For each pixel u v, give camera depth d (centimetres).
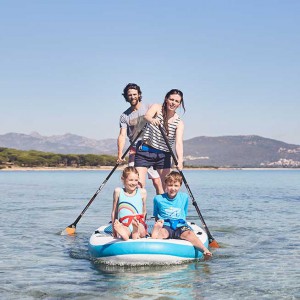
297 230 1149
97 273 682
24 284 626
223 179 6669
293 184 4569
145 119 866
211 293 579
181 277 655
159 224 748
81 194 2709
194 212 1617
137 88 920
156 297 561
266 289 597
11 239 1002
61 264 748
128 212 767
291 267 724
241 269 706
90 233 1097
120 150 946
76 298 560
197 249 762
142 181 894
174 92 859
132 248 711
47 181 5178
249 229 1168
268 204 1964
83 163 15912
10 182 4812
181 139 879
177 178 777
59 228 1185
